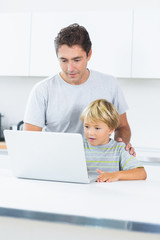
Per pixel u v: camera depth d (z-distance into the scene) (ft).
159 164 8.16
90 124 5.03
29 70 9.43
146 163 8.21
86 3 10.04
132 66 8.85
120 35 8.86
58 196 3.48
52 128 6.14
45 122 6.20
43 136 4.16
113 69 8.94
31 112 5.87
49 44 9.28
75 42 4.90
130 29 8.80
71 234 2.94
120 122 6.38
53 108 5.93
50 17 9.24
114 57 8.92
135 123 9.89
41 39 9.32
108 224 2.72
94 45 9.00
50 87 5.87
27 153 4.34
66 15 9.13
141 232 2.65
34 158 4.33
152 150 9.36
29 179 4.53
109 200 3.35
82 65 5.15
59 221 2.82
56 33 9.21
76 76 5.23
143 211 2.97
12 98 10.77
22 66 9.46
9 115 10.79
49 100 5.90
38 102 5.85
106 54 8.95
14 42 9.49
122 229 2.69
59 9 10.24
